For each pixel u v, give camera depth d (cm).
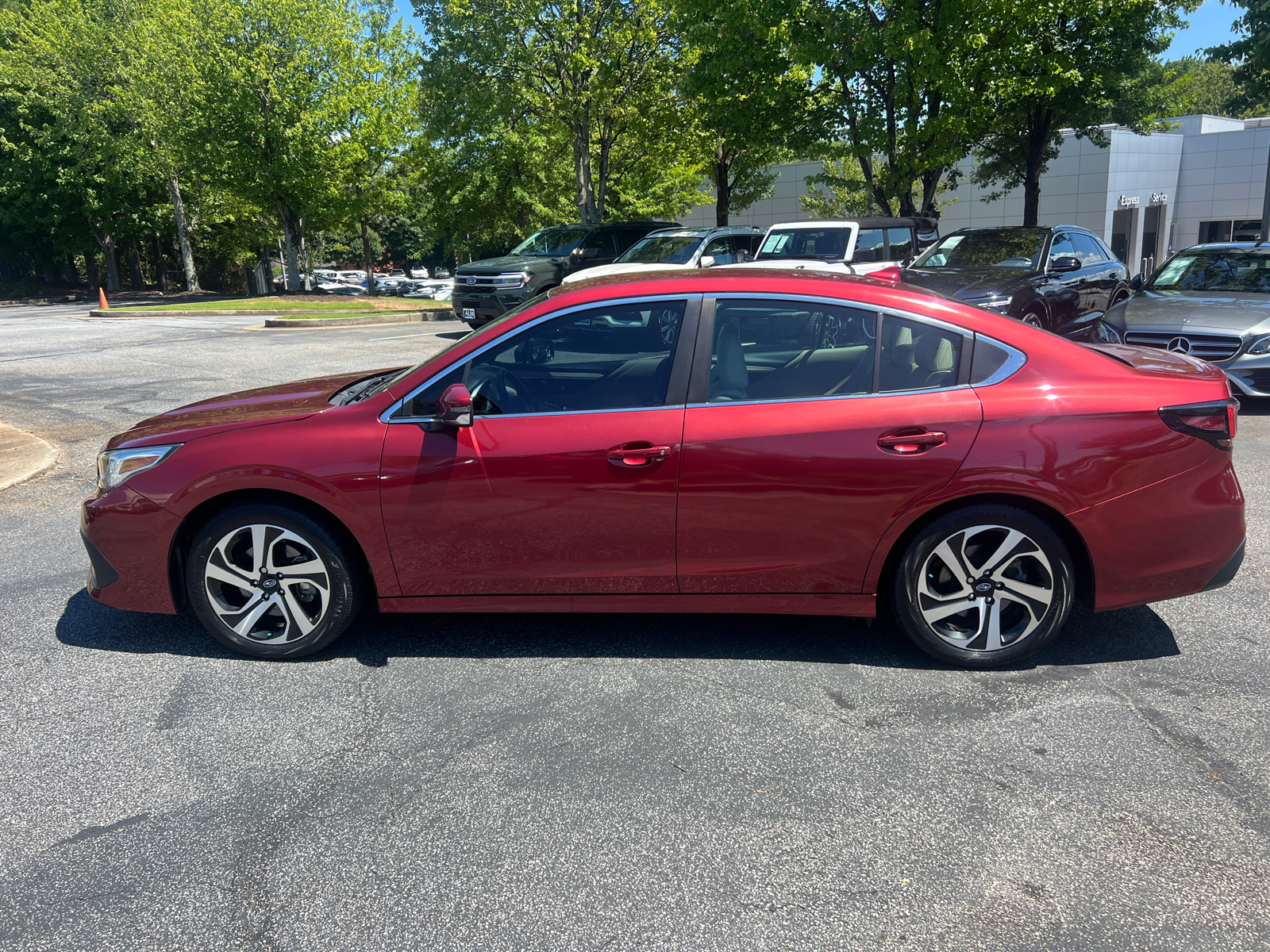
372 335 1733
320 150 2981
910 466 341
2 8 4256
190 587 379
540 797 286
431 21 2303
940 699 344
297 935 229
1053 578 349
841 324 354
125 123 3700
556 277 1545
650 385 359
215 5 2755
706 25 1884
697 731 324
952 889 241
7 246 4644
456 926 231
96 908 239
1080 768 296
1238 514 352
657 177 3078
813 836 264
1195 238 4247
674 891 242
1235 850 254
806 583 360
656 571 362
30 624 429
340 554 369
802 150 2117
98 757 313
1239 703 336
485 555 364
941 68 1672
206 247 5003
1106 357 364
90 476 707
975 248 1113
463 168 3284
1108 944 221
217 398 451
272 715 341
